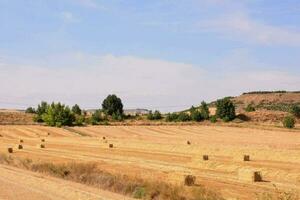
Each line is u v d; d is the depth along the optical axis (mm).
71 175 28844
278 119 132875
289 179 27906
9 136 93688
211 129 108750
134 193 22438
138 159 40625
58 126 117688
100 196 21656
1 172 31703
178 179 25203
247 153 43594
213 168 33250
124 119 150750
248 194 22328
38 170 32938
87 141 69938
